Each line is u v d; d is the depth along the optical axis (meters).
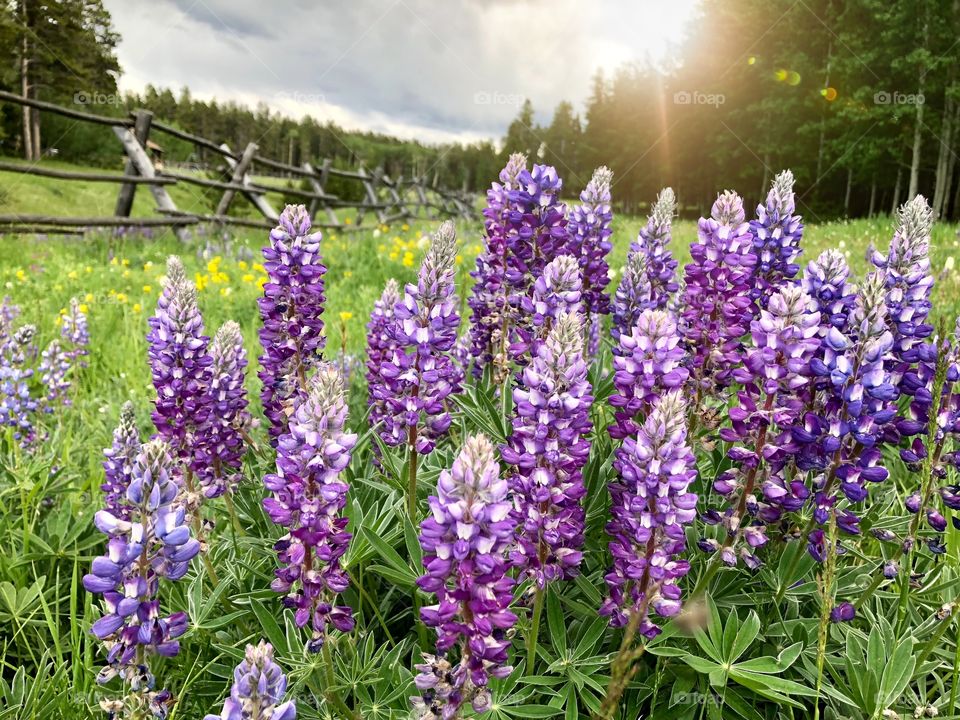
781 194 3.32
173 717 2.27
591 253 4.13
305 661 2.38
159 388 2.98
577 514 2.35
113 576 1.80
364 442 3.47
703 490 2.94
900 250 2.68
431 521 1.81
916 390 2.65
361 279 10.38
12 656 2.95
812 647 2.55
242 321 8.24
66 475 4.00
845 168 44.34
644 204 72.88
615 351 3.64
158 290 9.52
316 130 66.75
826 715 2.47
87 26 61.47
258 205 16.58
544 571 2.30
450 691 1.93
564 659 2.45
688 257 11.77
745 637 2.35
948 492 2.64
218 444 3.10
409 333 2.76
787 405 2.48
